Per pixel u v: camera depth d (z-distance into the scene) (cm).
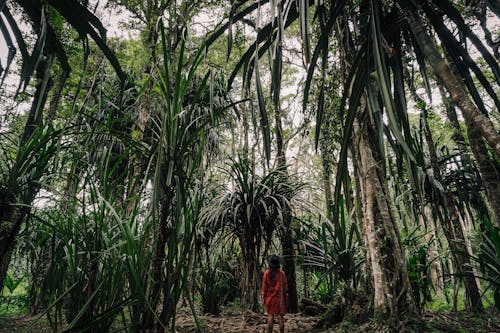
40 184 188
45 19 172
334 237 411
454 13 204
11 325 336
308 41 168
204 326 367
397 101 235
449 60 352
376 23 183
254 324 394
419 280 324
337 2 197
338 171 213
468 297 397
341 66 313
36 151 179
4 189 173
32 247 275
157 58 476
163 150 174
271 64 198
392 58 236
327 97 401
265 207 402
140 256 173
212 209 427
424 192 456
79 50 473
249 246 436
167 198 174
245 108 747
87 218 223
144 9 534
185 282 174
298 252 503
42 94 184
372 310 302
